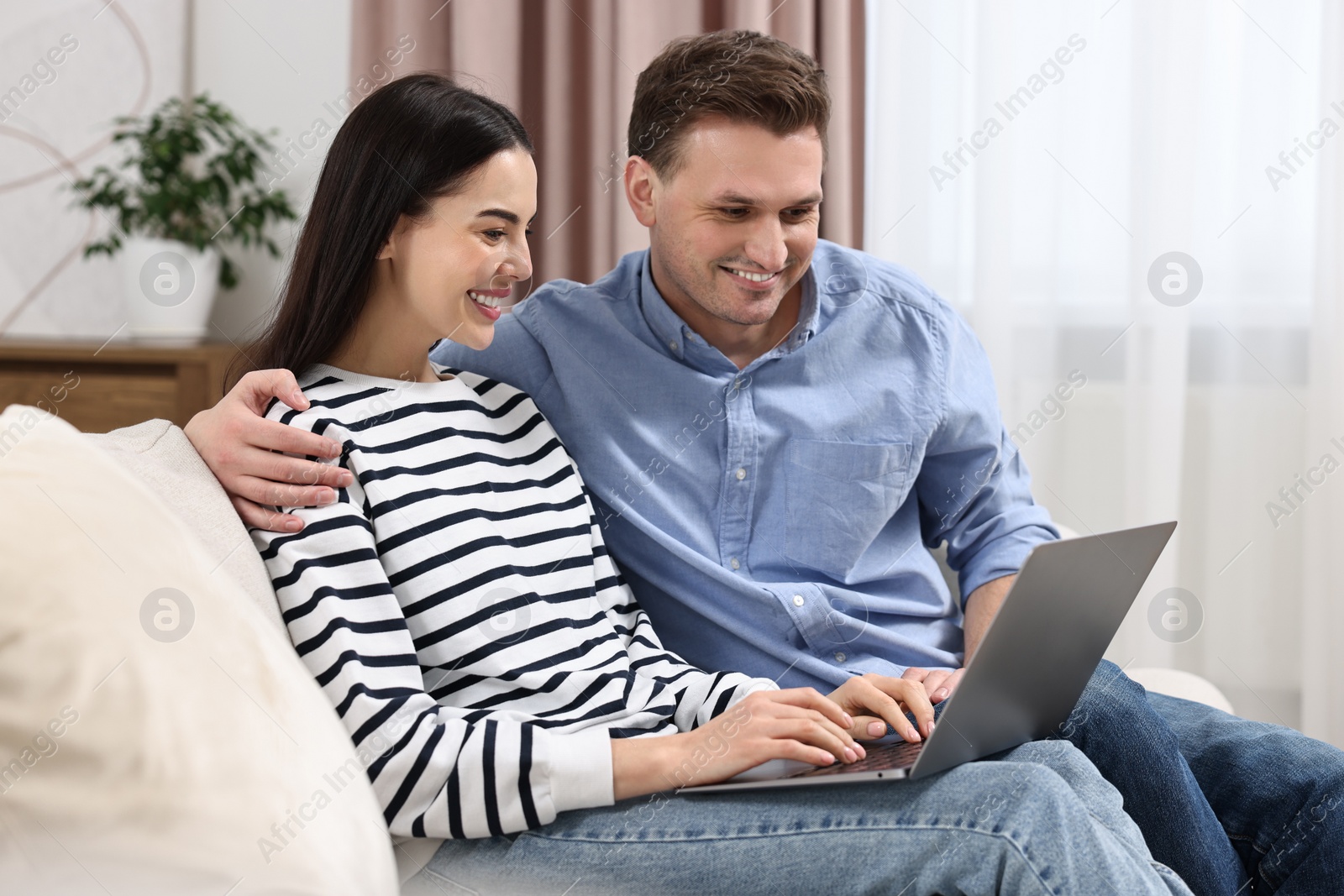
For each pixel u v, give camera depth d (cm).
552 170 217
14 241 242
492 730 88
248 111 244
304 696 80
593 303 124
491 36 211
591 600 108
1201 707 118
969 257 217
